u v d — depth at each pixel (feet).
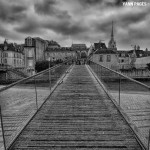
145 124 19.36
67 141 12.61
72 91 27.48
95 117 16.80
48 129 14.46
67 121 15.97
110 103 21.13
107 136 13.23
